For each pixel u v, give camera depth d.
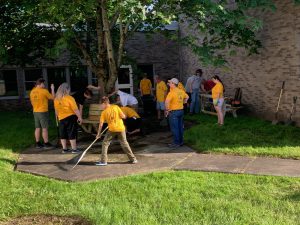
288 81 12.95
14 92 20.56
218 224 5.80
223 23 11.27
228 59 16.38
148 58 22.23
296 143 10.54
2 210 6.61
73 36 12.48
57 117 11.13
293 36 12.57
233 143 10.73
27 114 18.38
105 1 11.62
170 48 22.48
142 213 6.27
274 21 13.38
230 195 6.95
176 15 11.70
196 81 16.06
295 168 8.38
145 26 14.41
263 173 8.11
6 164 9.39
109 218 6.12
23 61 16.27
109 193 7.22
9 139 12.16
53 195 7.22
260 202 6.59
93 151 10.56
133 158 9.23
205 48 11.22
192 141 11.24
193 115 15.84
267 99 14.10
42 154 10.44
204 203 6.58
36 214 6.47
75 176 8.34
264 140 10.95
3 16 14.18
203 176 8.05
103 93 13.16
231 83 16.41
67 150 10.56
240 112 15.73
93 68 13.23
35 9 12.51
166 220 6.00
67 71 21.22
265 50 13.99
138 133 12.62
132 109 12.58
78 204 6.75
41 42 15.21
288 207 6.33
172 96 10.64
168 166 8.90
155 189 7.32
